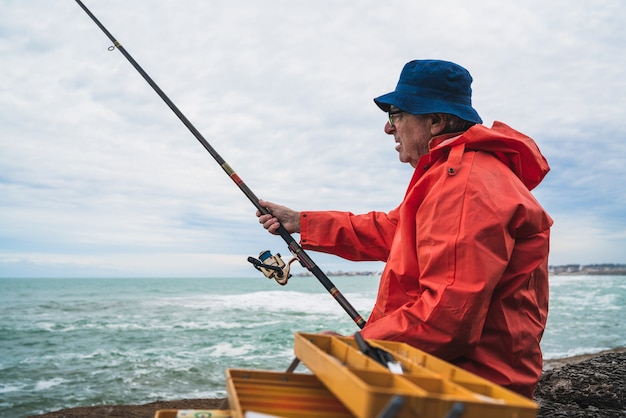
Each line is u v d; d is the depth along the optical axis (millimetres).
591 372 3820
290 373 1354
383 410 853
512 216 1634
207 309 27594
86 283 103562
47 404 7895
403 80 2109
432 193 1705
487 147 1798
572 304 33719
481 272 1561
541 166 1915
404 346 1403
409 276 1771
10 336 16109
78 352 12922
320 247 2611
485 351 1675
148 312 25688
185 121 2926
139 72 3139
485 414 870
